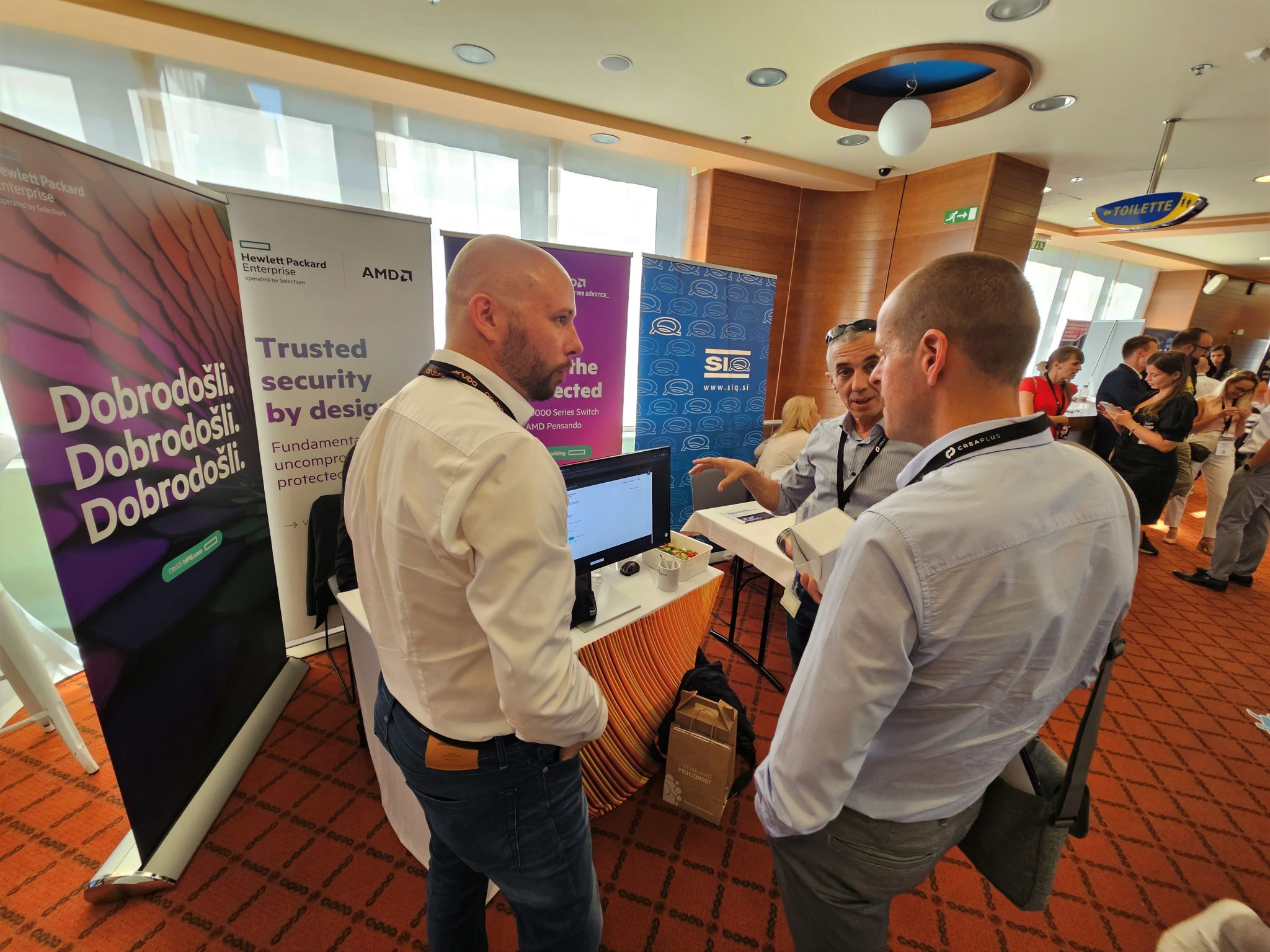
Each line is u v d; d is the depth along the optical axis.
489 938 1.28
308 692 2.12
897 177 4.13
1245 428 3.79
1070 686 0.65
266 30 2.29
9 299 1.01
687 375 3.28
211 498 1.67
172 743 1.48
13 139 1.02
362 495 0.77
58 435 1.11
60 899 1.35
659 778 1.77
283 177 2.76
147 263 1.39
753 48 2.38
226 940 1.26
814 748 0.62
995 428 0.59
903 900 1.41
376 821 1.57
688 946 1.28
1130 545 0.61
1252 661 2.55
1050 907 1.41
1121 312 8.17
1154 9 2.00
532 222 3.52
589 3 2.07
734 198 4.07
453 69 2.63
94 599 1.20
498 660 0.64
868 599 0.58
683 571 1.70
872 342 1.35
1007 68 2.43
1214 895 1.46
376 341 2.26
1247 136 3.15
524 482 0.65
